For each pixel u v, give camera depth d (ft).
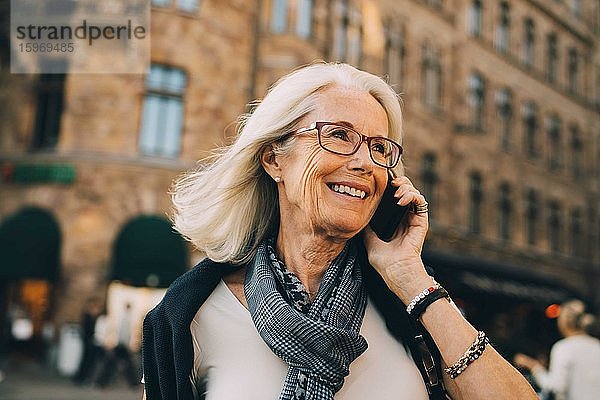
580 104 93.56
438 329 4.83
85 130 50.06
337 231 4.99
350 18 60.03
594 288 90.33
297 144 5.18
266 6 54.60
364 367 4.94
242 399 4.73
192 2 52.34
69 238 48.98
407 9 67.51
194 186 5.79
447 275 60.44
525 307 66.59
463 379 4.69
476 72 76.48
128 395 39.91
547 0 88.53
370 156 5.02
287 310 4.69
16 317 54.34
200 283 5.22
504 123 80.23
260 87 53.36
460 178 71.51
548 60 89.35
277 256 5.33
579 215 91.09
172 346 5.14
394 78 65.72
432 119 69.26
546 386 16.38
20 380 42.83
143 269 47.57
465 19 75.25
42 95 53.26
